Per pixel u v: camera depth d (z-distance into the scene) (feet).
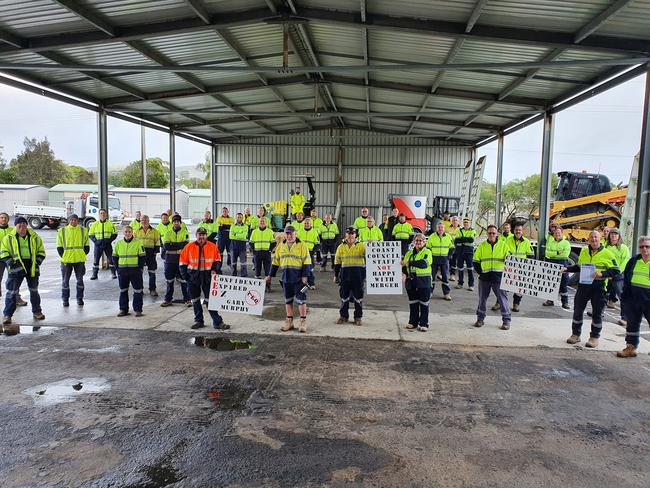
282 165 68.69
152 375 17.35
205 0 24.12
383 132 66.69
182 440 12.56
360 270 24.82
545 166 39.93
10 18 24.98
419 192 66.33
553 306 31.22
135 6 24.34
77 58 32.32
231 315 26.99
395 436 12.94
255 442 12.50
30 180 185.26
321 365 18.63
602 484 10.76
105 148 44.70
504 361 19.45
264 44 32.01
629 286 20.04
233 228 39.78
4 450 11.95
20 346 20.75
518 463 11.62
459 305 31.01
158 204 121.60
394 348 20.99
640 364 19.33
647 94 25.86
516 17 23.11
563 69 30.37
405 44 29.43
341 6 24.45
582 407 15.10
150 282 32.68
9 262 24.04
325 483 10.61
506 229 34.09
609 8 21.07
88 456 11.71
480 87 37.19
